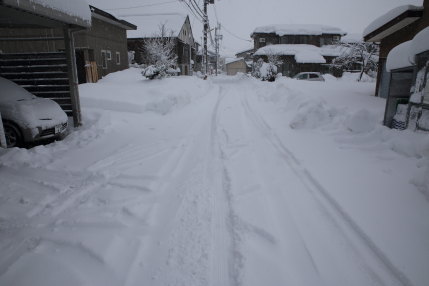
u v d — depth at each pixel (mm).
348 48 31281
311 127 7137
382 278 2381
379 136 5820
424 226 2969
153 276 2521
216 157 5422
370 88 15172
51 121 6676
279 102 11469
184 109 11047
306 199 3730
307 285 2365
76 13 6492
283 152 5566
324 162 4852
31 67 8344
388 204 3410
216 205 3670
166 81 13961
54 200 3867
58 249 2885
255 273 2510
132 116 8891
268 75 27672
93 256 2770
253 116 9492
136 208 3602
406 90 6457
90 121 8141
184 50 35625
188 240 2994
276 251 2777
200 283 2441
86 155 5609
